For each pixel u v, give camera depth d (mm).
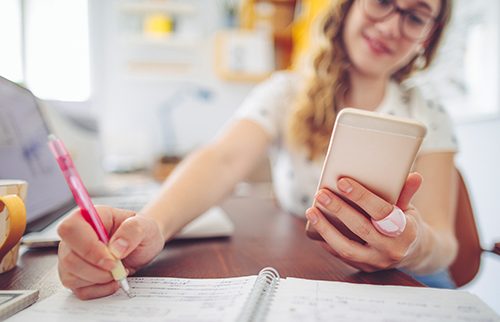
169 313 242
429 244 361
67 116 745
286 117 794
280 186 833
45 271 343
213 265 374
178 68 2242
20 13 1152
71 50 1488
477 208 1143
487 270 1089
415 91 716
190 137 2352
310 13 1724
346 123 286
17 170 456
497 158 1050
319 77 700
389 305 263
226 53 2172
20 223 318
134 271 339
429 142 592
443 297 282
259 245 463
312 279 335
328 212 327
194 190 477
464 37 1146
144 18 2182
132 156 1691
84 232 255
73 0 1497
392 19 541
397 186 292
